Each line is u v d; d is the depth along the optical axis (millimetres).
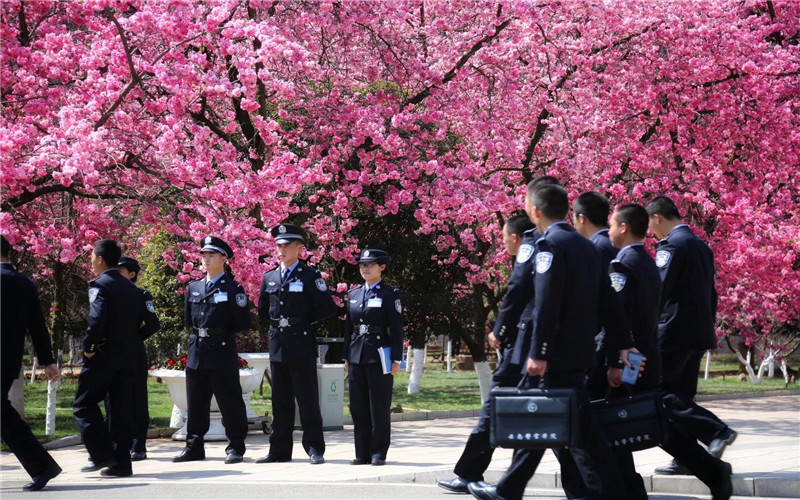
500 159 21016
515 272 7660
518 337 7551
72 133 12539
